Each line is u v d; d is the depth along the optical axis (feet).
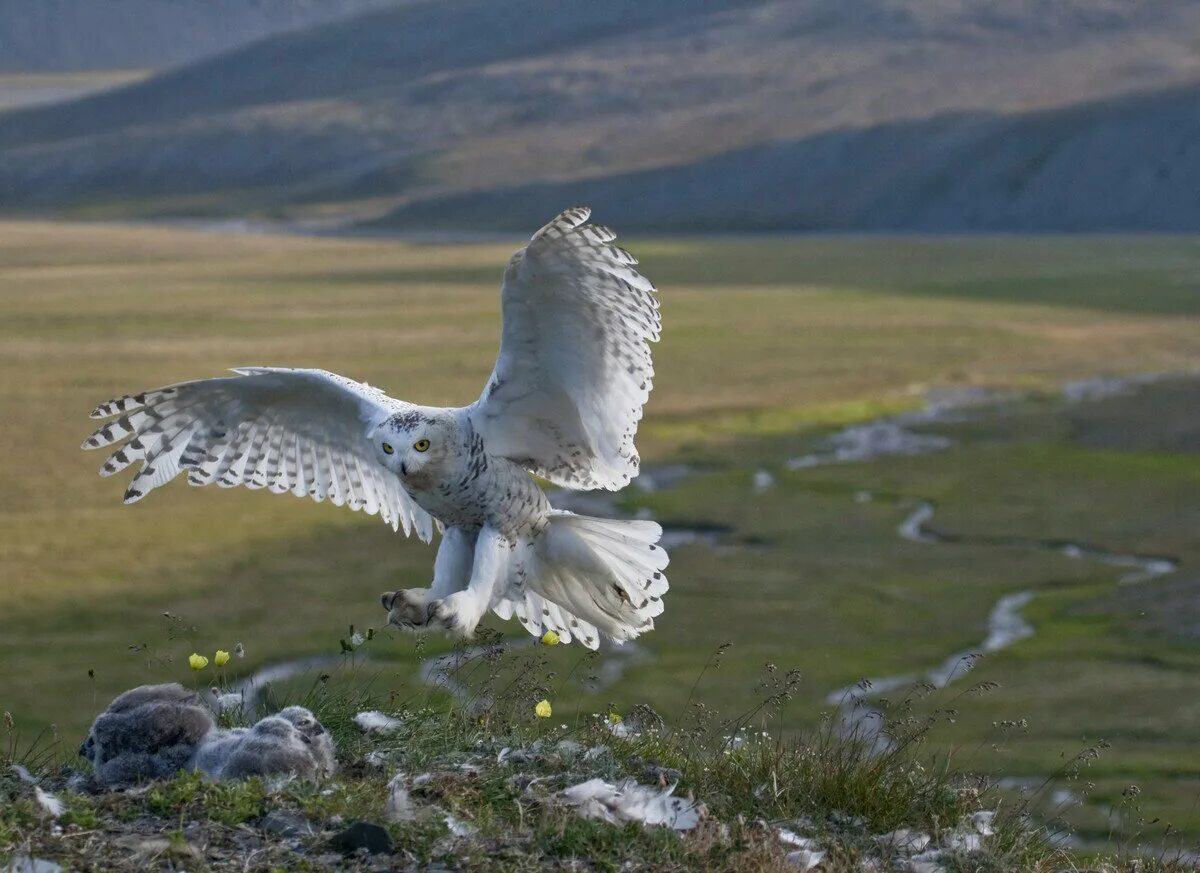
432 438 27.22
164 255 393.09
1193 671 83.76
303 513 118.21
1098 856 31.14
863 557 111.65
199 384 29.53
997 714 76.07
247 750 26.37
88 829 23.47
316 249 416.67
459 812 25.14
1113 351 205.46
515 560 28.73
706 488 131.64
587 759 29.19
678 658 86.17
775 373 186.09
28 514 114.11
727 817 27.61
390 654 79.10
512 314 26.94
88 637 85.71
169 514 116.26
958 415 164.25
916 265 344.69
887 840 27.63
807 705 76.38
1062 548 114.52
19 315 241.96
